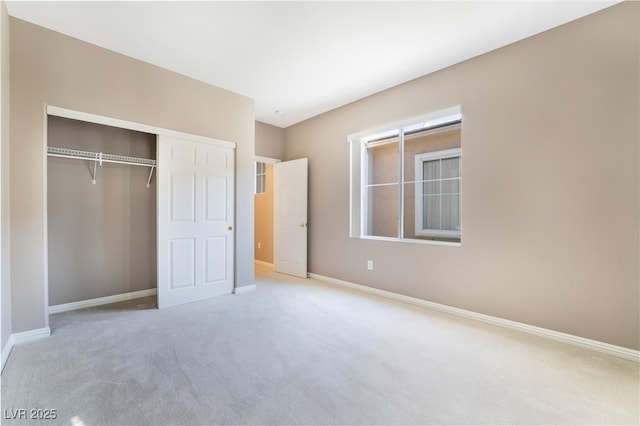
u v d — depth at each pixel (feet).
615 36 7.33
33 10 7.53
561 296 8.16
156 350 7.38
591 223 7.72
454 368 6.67
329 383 6.05
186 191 11.25
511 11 7.55
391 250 12.23
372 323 9.35
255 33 8.55
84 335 8.21
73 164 10.28
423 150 13.44
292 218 16.52
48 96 8.27
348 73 10.94
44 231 8.07
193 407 5.27
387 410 5.25
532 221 8.64
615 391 5.86
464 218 10.04
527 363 6.92
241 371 6.47
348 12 7.61
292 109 14.73
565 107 8.07
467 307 9.96
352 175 13.94
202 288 11.73
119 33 8.57
